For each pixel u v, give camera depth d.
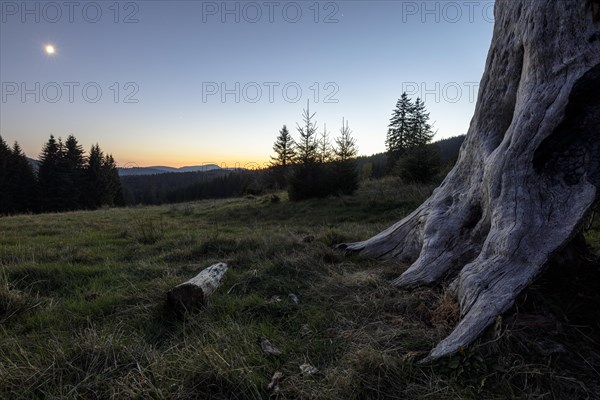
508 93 4.47
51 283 4.99
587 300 3.16
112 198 59.09
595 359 2.53
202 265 5.77
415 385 2.36
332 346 2.96
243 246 7.12
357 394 2.29
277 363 2.73
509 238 3.20
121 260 6.66
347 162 18.23
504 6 4.69
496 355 2.55
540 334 2.75
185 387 2.38
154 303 3.95
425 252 4.59
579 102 3.28
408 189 15.91
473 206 4.54
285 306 3.84
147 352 2.79
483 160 4.51
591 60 3.17
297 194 18.44
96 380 2.44
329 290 4.27
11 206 47.22
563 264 3.60
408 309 3.56
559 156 3.34
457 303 3.35
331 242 7.01
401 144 40.00
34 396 2.30
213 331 3.12
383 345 2.92
